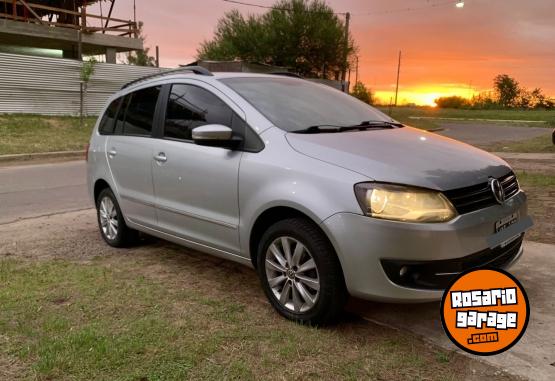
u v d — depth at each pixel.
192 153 4.03
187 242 4.27
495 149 15.26
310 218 3.19
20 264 4.67
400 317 3.50
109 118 5.32
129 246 5.22
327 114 4.12
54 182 9.45
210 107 4.05
